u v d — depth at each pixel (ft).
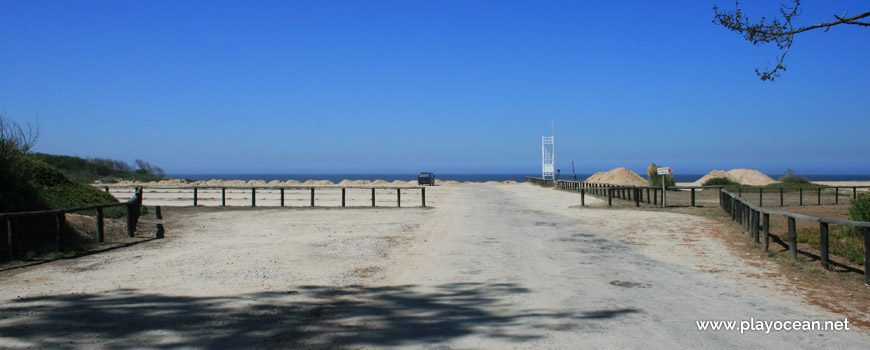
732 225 51.80
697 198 106.73
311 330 18.65
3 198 37.24
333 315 20.61
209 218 61.67
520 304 22.36
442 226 53.62
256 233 47.55
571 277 28.22
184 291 24.79
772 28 31.81
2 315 20.43
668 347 16.89
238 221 58.23
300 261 33.19
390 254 36.04
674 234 46.34
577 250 37.81
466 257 34.81
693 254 35.65
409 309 21.53
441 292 24.70
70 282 26.76
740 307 21.88
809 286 25.68
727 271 29.68
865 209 39.65
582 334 18.19
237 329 18.74
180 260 33.40
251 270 30.14
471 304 22.38
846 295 23.80
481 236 45.68
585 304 22.34
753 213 40.55
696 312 21.06
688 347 16.90
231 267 31.07
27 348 16.65
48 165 55.62
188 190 144.66
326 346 16.96
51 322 19.49
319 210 73.56
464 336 17.95
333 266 31.53
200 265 31.68
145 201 95.71
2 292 24.48
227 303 22.45
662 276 28.43
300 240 42.83
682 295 24.02
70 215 43.83
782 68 32.27
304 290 25.08
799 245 38.50
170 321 19.69
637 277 28.17
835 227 47.32
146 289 25.20
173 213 68.13
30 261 32.60
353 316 20.47
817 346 17.08
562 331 18.52
